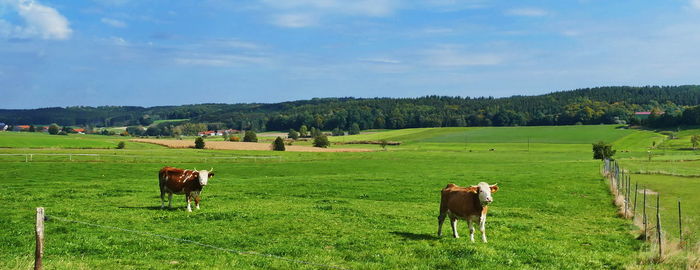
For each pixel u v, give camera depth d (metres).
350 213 26.52
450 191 20.00
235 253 16.75
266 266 15.27
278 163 78.75
